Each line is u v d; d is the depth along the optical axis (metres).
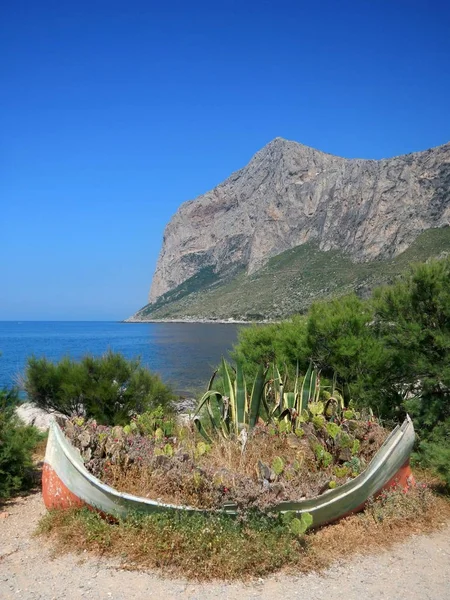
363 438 6.26
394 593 4.20
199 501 4.96
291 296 142.88
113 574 4.43
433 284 7.88
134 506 4.95
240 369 7.00
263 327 12.02
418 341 7.80
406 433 5.78
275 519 4.82
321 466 5.80
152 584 4.27
